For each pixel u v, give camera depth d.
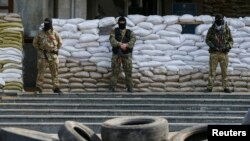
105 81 16.69
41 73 16.08
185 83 16.67
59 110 14.75
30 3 19.05
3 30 16.50
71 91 16.62
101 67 16.67
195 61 16.75
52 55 15.96
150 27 16.75
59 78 16.62
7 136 10.43
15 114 14.71
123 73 16.53
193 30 17.06
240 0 22.55
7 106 15.09
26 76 18.45
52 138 10.34
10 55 16.34
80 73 16.64
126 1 22.97
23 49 17.88
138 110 14.79
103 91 16.62
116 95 15.83
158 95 15.80
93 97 15.81
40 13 19.05
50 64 15.99
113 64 16.23
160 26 16.81
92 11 22.14
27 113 14.74
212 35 16.23
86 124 14.01
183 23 16.89
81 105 15.09
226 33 16.22
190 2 22.88
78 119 14.30
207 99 15.53
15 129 10.62
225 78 16.38
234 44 16.91
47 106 15.10
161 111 14.66
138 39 16.75
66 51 16.67
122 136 9.92
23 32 17.27
